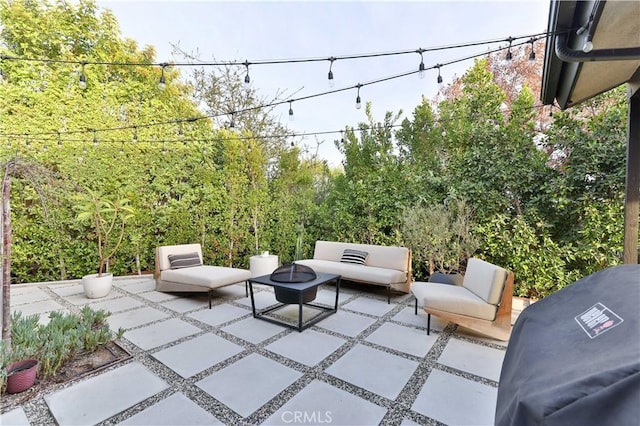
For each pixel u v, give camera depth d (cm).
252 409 191
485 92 505
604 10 125
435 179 479
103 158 529
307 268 370
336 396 205
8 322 238
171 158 584
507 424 70
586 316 82
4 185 244
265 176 662
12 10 481
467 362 252
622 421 53
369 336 303
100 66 548
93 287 423
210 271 430
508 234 415
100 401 198
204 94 750
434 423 180
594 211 354
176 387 214
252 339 294
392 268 453
